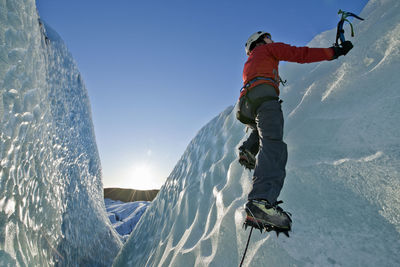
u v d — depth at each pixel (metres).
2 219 2.34
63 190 5.43
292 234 1.25
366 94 1.40
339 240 1.07
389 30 1.50
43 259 3.21
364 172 1.14
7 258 2.17
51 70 6.44
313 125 1.61
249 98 1.35
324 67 2.10
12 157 2.67
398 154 1.06
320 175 1.33
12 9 2.73
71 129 7.50
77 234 5.52
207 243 2.00
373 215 1.03
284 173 1.14
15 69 2.70
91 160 9.77
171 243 3.00
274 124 1.21
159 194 5.78
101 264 6.58
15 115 2.71
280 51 1.37
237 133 3.42
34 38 3.47
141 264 4.01
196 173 4.07
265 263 1.26
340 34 1.36
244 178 2.13
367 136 1.24
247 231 1.57
